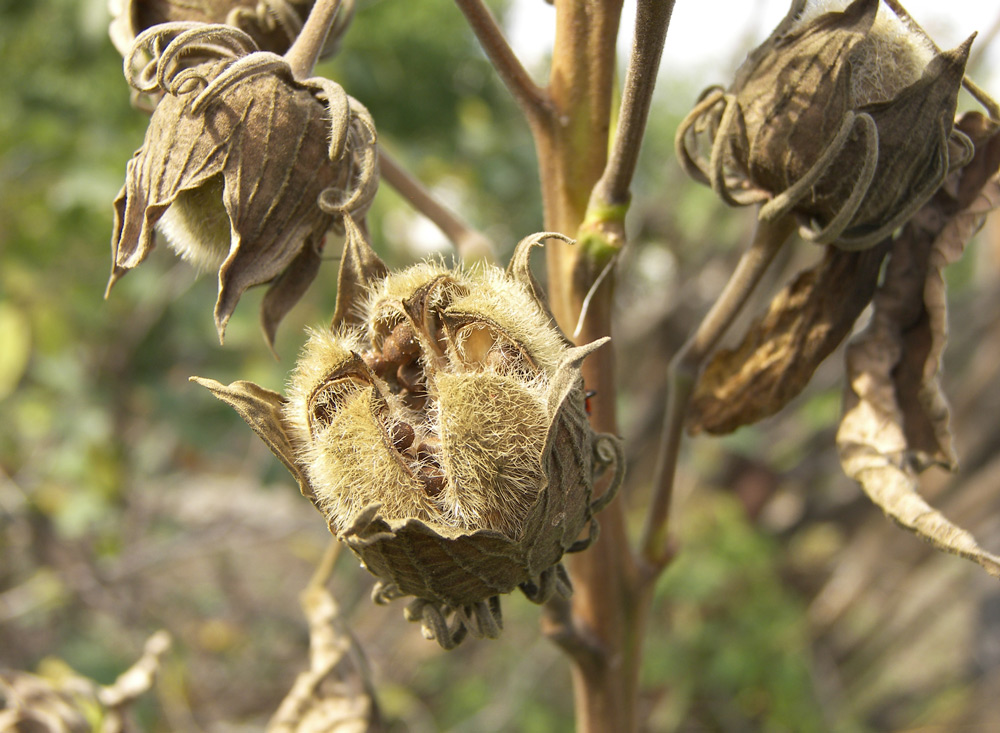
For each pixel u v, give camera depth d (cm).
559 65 18
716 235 61
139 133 54
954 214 19
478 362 16
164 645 24
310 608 23
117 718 23
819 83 17
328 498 15
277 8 19
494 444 15
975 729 65
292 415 16
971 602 73
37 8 53
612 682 20
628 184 18
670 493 20
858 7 17
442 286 16
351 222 16
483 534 15
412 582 15
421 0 56
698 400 20
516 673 54
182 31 17
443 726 56
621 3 18
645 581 20
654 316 61
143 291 53
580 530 16
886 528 61
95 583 50
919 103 17
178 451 67
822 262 19
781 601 57
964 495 57
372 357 16
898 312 19
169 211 17
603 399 19
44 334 51
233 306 16
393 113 57
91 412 54
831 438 63
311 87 17
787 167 17
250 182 16
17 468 56
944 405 19
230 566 58
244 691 55
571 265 18
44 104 56
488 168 61
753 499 62
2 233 54
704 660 54
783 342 19
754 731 54
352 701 22
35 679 23
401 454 15
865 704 66
